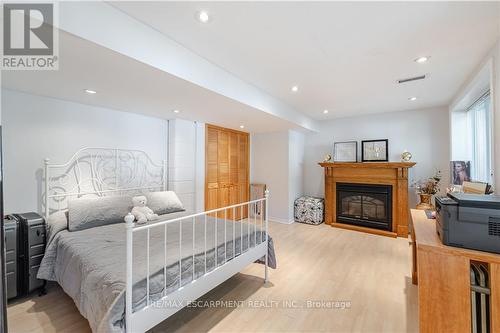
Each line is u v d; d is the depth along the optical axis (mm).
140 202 2766
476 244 1260
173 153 3660
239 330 1753
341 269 2752
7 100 2273
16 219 2113
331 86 2910
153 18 1604
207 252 1852
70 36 1338
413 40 1859
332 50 2020
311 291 2283
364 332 1737
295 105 3834
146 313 1377
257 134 5297
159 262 1590
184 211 3250
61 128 2623
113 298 1302
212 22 1639
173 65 1875
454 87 2930
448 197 1520
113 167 3086
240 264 2148
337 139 4922
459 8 1479
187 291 1639
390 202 4102
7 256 1993
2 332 895
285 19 1598
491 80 1897
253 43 1910
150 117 3512
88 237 2090
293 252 3273
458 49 1990
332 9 1492
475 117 3100
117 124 3123
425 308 1343
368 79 2670
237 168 4973
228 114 3330
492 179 1834
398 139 4273
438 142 3949
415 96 3328
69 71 1830
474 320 1263
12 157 2311
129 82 2049
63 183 2648
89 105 2850
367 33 1762
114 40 1495
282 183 4930
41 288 2166
